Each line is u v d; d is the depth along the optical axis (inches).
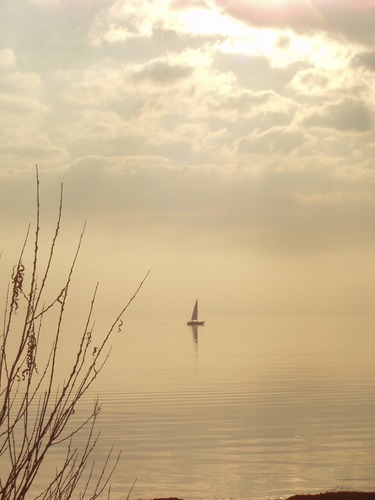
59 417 183.6
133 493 1266.0
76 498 1140.5
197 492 1310.3
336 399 3112.7
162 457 1684.3
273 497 1268.5
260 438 2054.6
